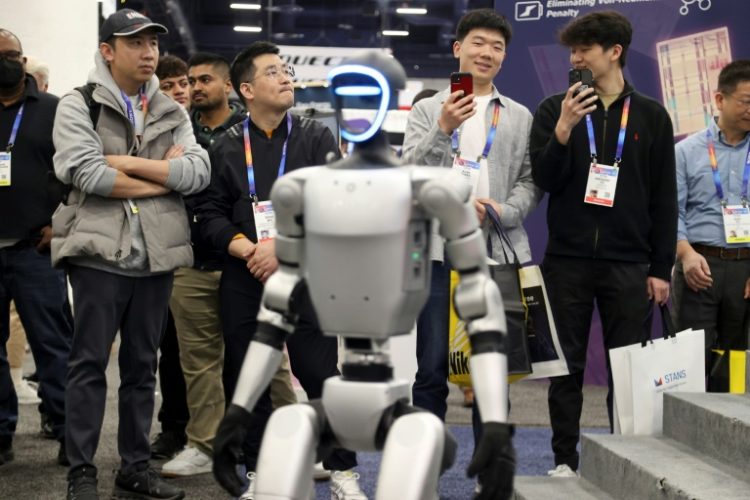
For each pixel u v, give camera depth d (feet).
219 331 15.05
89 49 26.78
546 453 16.90
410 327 7.63
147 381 13.01
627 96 13.60
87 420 12.30
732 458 11.21
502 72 24.50
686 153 15.85
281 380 15.23
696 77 23.29
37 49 26.35
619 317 13.55
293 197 7.42
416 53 46.62
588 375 24.73
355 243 7.16
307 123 13.35
